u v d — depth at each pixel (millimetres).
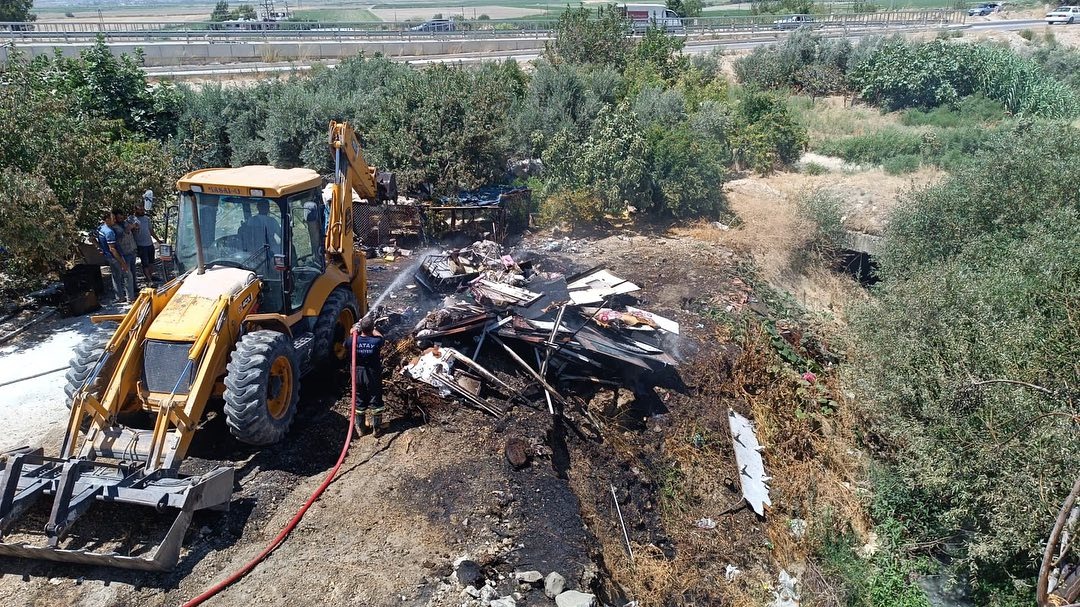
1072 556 7520
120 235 11359
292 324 8250
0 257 11242
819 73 33406
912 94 29781
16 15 44875
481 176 16328
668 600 8047
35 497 6320
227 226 8180
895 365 9797
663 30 30422
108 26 41156
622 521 8703
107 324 11133
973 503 8406
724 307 12969
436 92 16391
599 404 9859
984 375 8664
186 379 7039
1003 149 14109
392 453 8055
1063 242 10352
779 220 17984
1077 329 8641
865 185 20719
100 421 6785
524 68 31062
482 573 6711
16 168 11023
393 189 13617
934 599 8703
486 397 9141
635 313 11602
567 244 15477
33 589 6133
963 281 10398
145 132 19391
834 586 8867
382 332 10023
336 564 6547
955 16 58875
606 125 17109
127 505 6941
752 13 73000
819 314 14281
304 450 7977
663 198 17500
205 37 34219
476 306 10523
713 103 23625
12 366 9844
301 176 8586
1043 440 7688
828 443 11055
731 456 10328
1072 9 53125
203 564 6430
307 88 21797
